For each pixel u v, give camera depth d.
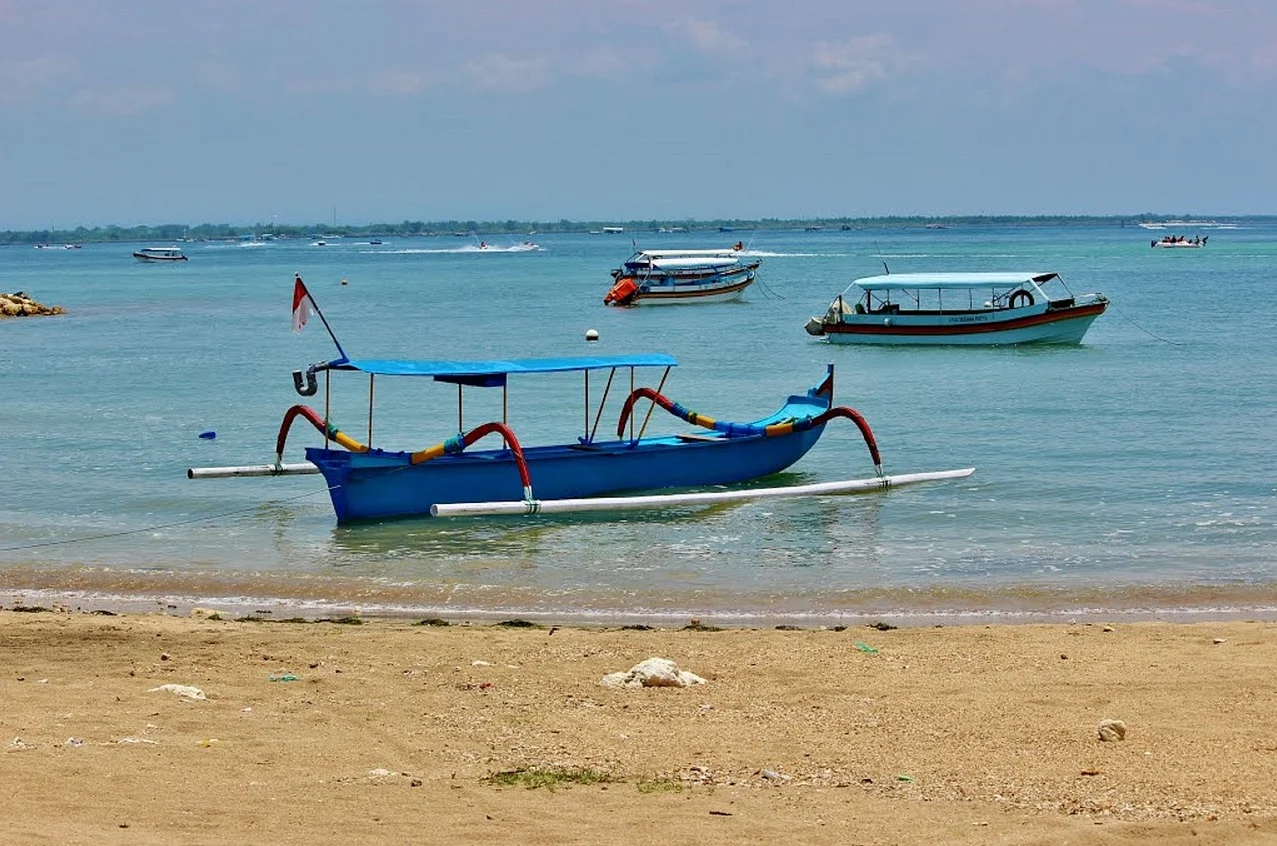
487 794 10.14
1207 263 142.38
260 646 15.62
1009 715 12.50
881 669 14.48
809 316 80.69
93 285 138.62
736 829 9.30
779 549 22.59
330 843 8.94
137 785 10.16
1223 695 13.13
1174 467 29.30
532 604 19.17
